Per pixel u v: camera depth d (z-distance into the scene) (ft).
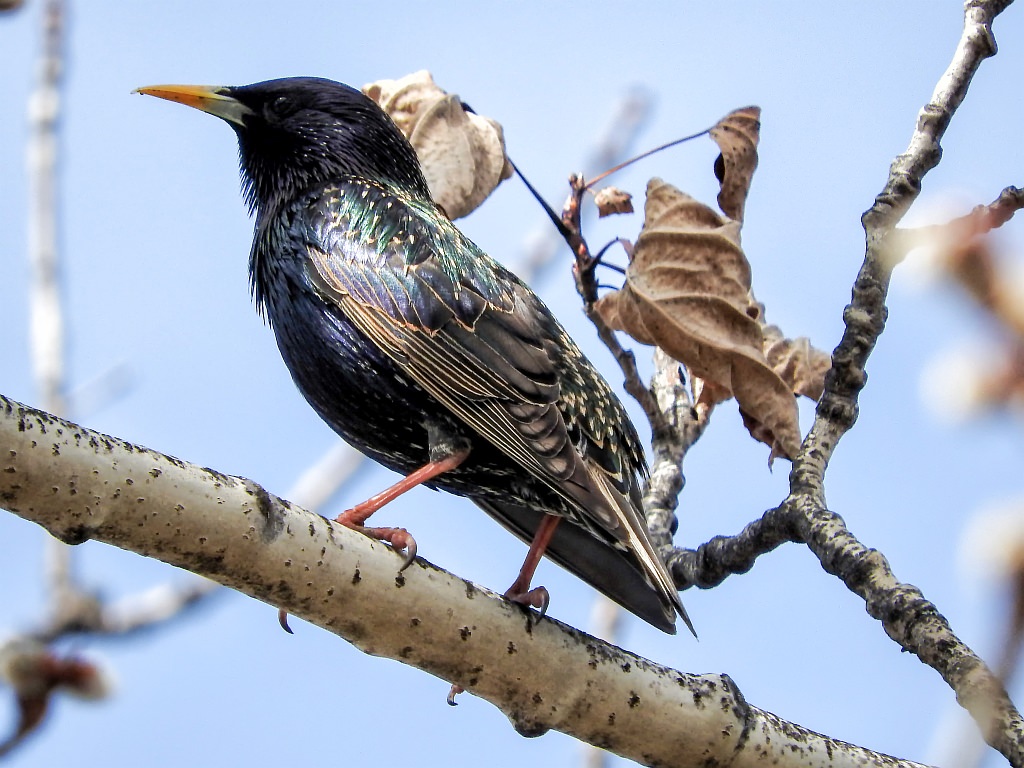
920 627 24.41
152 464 20.25
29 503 19.31
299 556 21.70
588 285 32.65
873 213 29.43
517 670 23.79
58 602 30.01
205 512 20.66
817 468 28.68
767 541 28.96
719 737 24.58
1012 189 25.07
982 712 22.62
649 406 34.09
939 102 29.66
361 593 22.39
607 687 24.20
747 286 31.63
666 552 32.01
